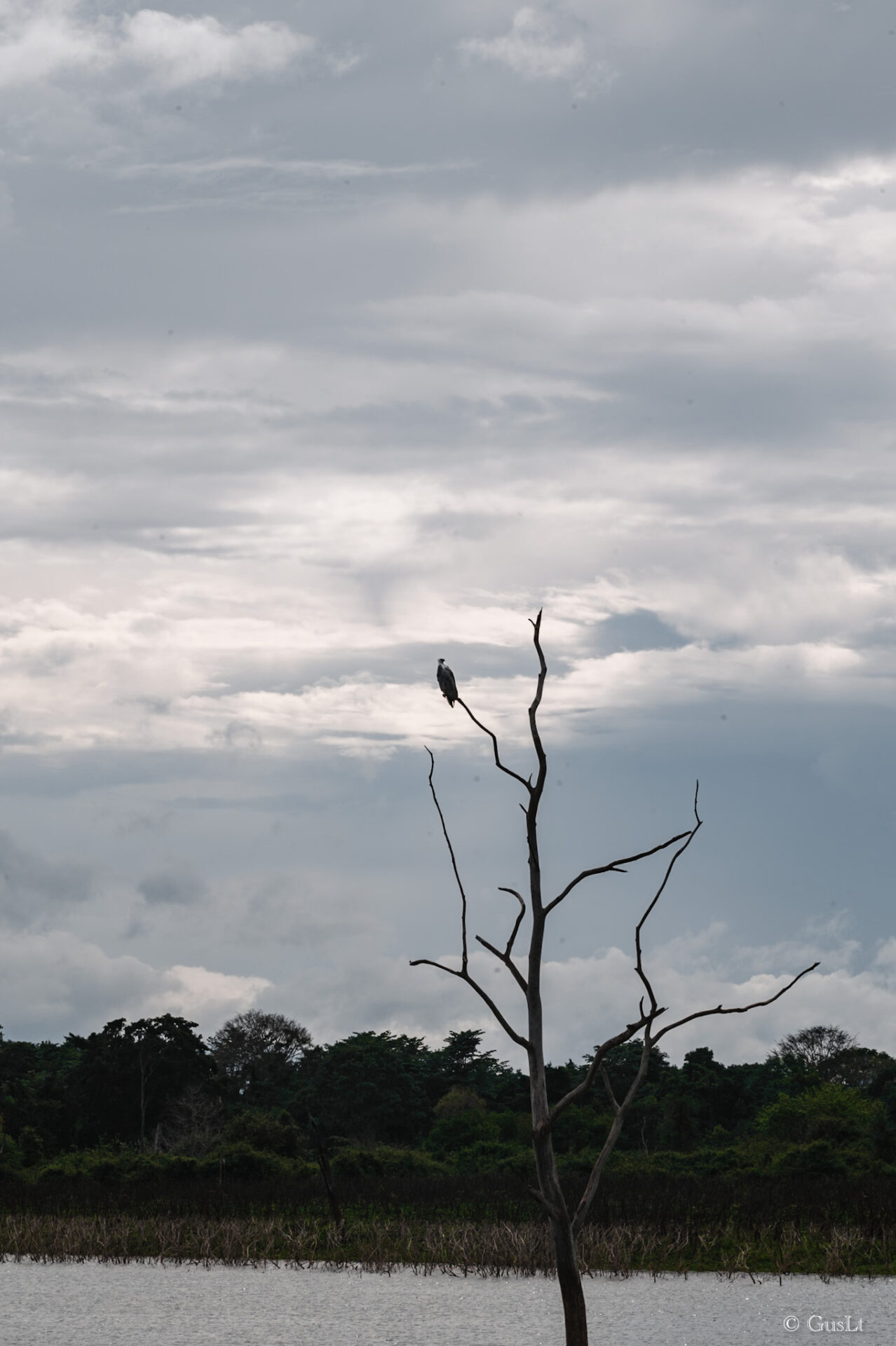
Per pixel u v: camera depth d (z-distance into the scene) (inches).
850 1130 3230.8
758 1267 1593.3
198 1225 1971.0
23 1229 1952.5
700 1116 4173.2
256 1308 1379.2
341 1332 1244.5
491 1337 1214.3
